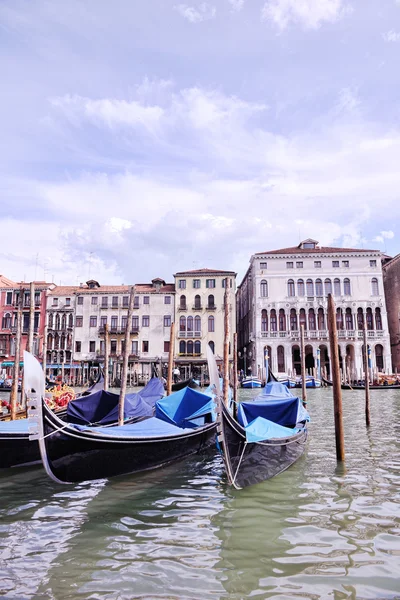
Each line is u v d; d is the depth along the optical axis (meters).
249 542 5.50
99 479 8.40
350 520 6.16
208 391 15.62
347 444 11.76
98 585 4.54
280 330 47.72
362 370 45.22
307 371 48.94
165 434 9.52
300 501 7.03
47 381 35.12
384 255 48.38
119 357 47.00
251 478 7.96
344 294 47.41
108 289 49.88
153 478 8.66
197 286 48.97
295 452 9.80
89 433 8.09
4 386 40.78
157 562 5.02
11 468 9.42
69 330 48.84
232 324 47.97
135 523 6.22
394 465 9.25
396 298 47.69
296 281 47.97
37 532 5.93
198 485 8.16
